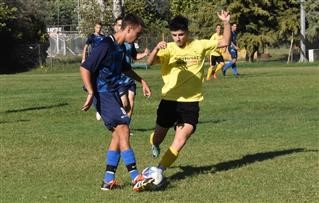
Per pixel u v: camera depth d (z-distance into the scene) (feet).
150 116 73.61
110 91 35.09
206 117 71.56
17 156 46.75
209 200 32.68
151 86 112.37
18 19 226.58
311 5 241.96
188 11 276.41
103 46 34.27
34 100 93.30
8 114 76.79
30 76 168.96
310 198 32.76
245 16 253.65
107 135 58.34
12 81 140.15
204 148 49.55
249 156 45.57
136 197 33.50
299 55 259.19
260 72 145.89
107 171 35.42
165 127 39.17
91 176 39.24
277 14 255.29
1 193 34.88
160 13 295.69
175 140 37.11
